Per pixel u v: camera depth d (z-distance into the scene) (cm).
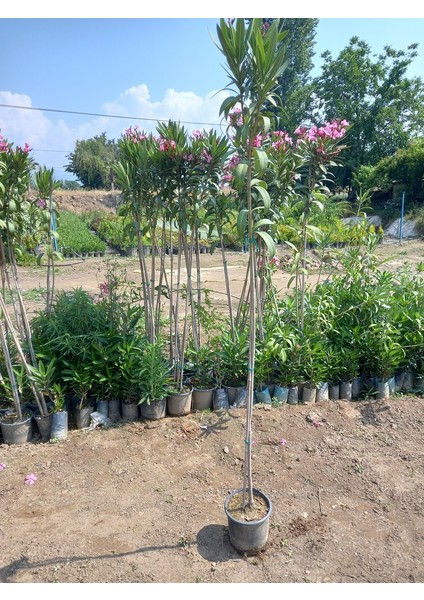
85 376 320
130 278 952
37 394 315
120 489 266
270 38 166
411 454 305
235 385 364
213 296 771
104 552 219
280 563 215
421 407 359
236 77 177
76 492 264
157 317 380
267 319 396
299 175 355
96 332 330
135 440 313
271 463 292
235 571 210
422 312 396
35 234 354
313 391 360
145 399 324
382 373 373
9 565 211
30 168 302
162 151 312
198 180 321
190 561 215
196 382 360
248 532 213
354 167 2645
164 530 234
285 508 253
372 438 323
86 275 1061
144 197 341
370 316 383
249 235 200
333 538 231
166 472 282
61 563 212
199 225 340
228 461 294
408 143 2694
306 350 357
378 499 262
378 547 226
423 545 228
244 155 242
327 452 305
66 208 2308
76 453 299
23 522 239
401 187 2184
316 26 2897
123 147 339
